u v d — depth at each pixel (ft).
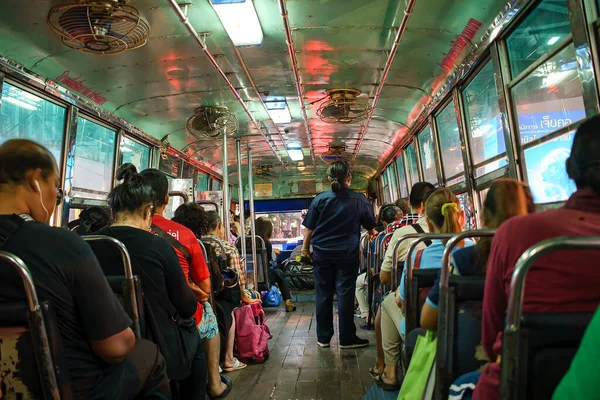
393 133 30.09
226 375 12.44
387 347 10.82
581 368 2.89
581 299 3.89
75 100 16.92
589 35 9.10
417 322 7.70
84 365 4.95
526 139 12.57
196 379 8.85
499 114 14.52
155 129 24.76
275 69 18.30
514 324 3.75
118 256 7.25
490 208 5.88
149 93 19.61
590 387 2.81
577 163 4.17
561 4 10.44
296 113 25.63
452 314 5.59
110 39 11.23
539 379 3.72
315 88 20.88
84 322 4.88
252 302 14.62
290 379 11.93
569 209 4.19
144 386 6.07
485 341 4.59
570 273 3.92
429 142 24.17
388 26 14.66
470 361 5.54
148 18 13.35
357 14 13.84
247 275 22.27
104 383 5.16
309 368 12.80
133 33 11.43
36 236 4.75
